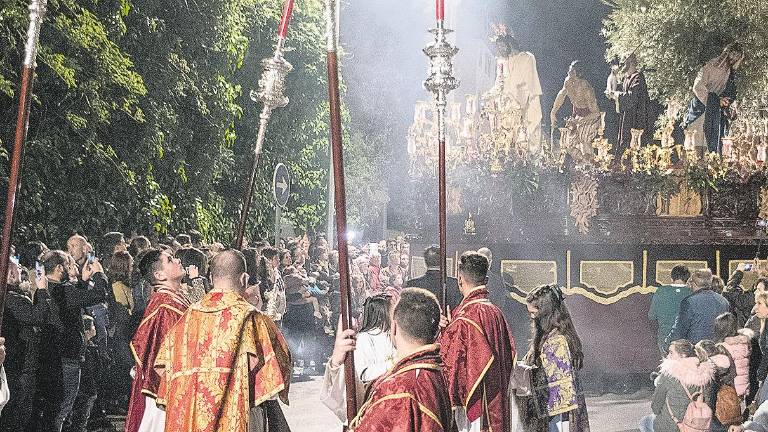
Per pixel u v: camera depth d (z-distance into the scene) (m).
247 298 8.81
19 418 10.49
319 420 14.37
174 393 6.92
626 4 30.75
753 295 16.22
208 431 6.81
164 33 19.27
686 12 29.75
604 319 17.66
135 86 16.92
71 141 16.55
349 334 5.35
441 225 8.47
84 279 11.28
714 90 20.61
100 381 13.09
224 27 20.88
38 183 15.53
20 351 10.41
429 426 5.11
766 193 18.19
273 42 24.77
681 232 17.98
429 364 5.27
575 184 17.88
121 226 18.12
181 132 20.31
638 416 15.12
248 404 6.92
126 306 12.86
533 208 17.97
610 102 19.44
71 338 11.23
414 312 5.30
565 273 17.67
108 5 17.42
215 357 6.91
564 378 9.32
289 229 29.28
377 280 24.16
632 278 17.73
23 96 5.73
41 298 10.93
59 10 16.25
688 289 15.76
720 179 18.05
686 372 10.05
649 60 30.14
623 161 18.14
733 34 29.56
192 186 21.14
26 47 5.75
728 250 17.91
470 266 8.94
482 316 8.75
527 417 9.34
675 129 22.58
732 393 10.31
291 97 26.00
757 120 22.75
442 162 8.38
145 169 18.59
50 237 16.28
